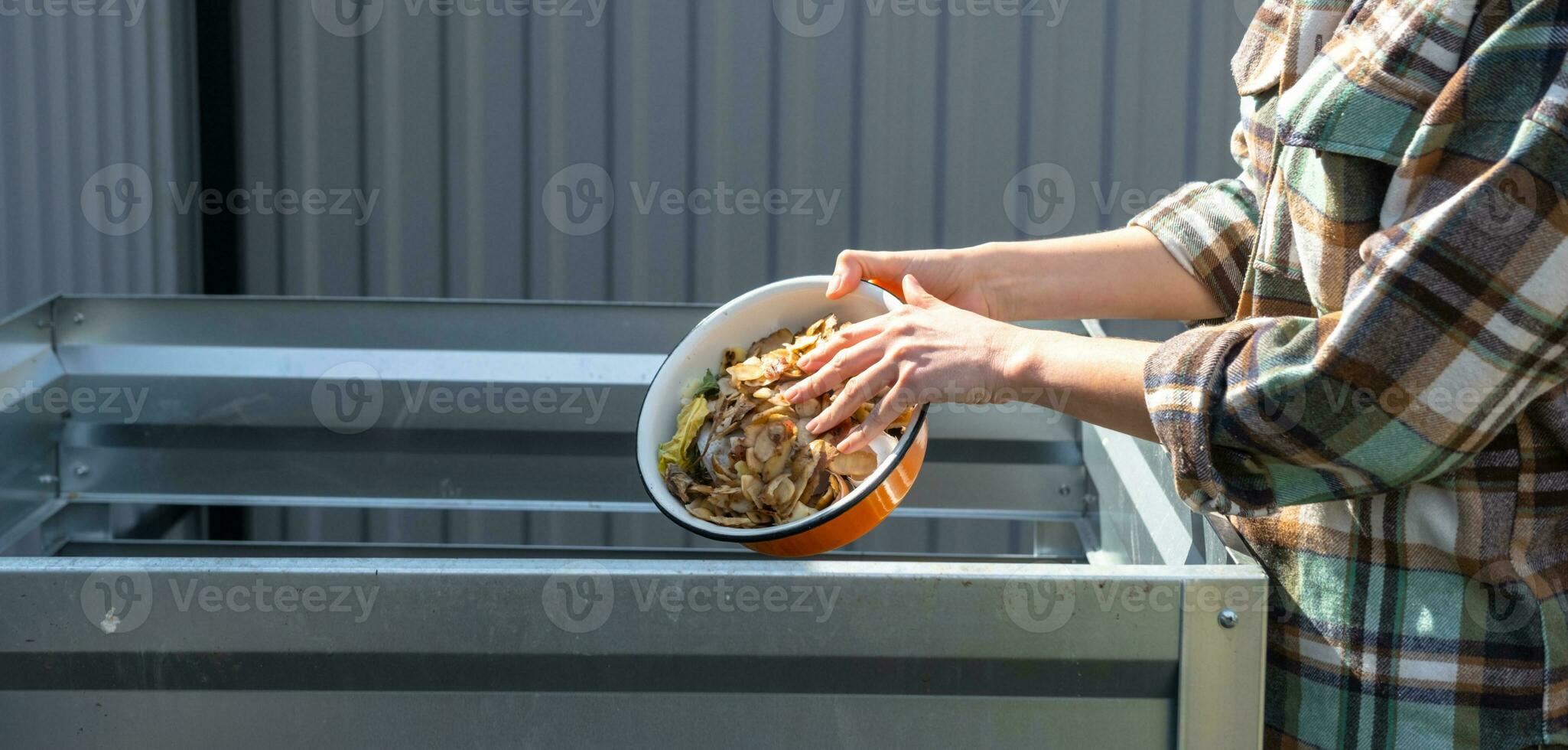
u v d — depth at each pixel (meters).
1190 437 0.74
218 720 0.76
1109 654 0.77
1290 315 0.85
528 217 2.34
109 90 2.26
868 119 2.33
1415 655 0.78
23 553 1.37
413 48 2.28
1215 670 0.77
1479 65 0.69
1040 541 1.53
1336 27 0.81
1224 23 2.30
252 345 1.51
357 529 2.28
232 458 1.50
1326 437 0.71
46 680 0.75
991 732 0.78
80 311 1.49
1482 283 0.67
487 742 0.77
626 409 1.51
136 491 1.49
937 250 1.08
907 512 1.51
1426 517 0.77
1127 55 2.31
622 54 2.30
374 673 0.75
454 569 0.74
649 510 1.51
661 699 0.76
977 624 0.75
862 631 0.75
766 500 0.92
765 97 2.32
